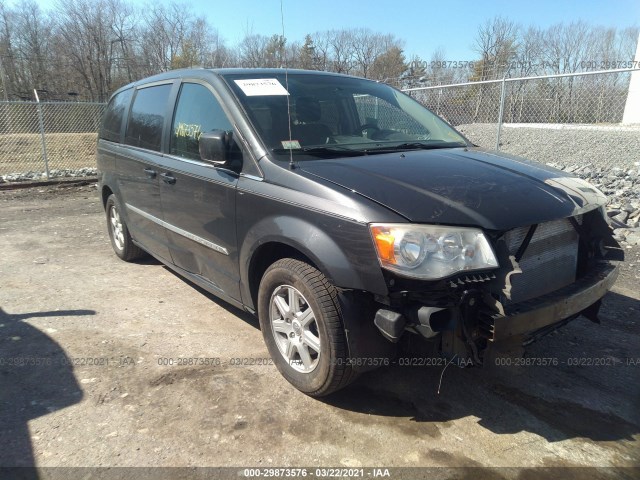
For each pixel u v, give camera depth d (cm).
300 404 298
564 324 291
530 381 324
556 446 265
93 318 418
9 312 431
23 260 584
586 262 315
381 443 267
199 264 388
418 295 244
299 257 300
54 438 269
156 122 440
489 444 266
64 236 701
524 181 293
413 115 420
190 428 277
